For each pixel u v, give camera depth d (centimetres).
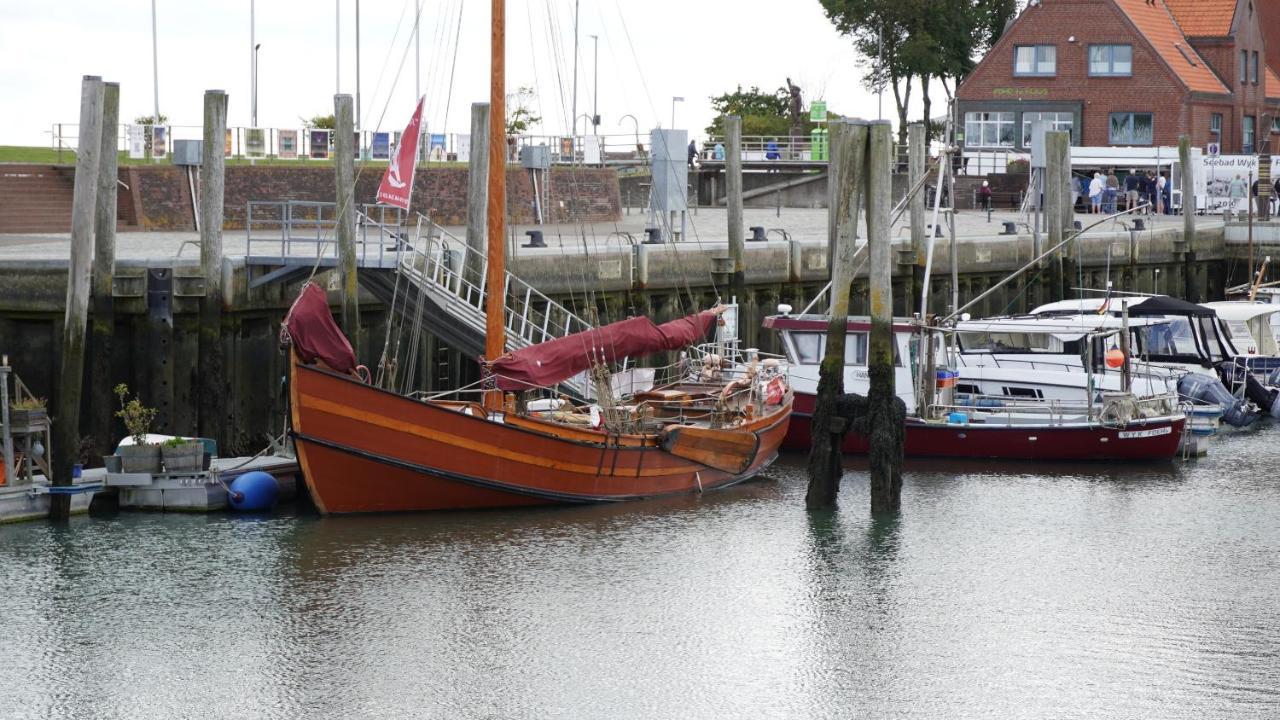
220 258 3189
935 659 2245
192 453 2948
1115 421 3594
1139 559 2767
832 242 4556
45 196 4622
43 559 2622
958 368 3919
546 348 2988
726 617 2409
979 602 2503
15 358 3136
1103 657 2259
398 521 2886
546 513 2978
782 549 2791
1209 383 4212
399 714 2036
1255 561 2756
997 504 3177
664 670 2191
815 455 3077
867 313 4797
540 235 3978
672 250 4178
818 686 2139
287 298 3338
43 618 2348
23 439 2852
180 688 2108
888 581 2608
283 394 3262
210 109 3148
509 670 2183
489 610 2416
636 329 3144
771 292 4506
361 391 2795
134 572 2561
